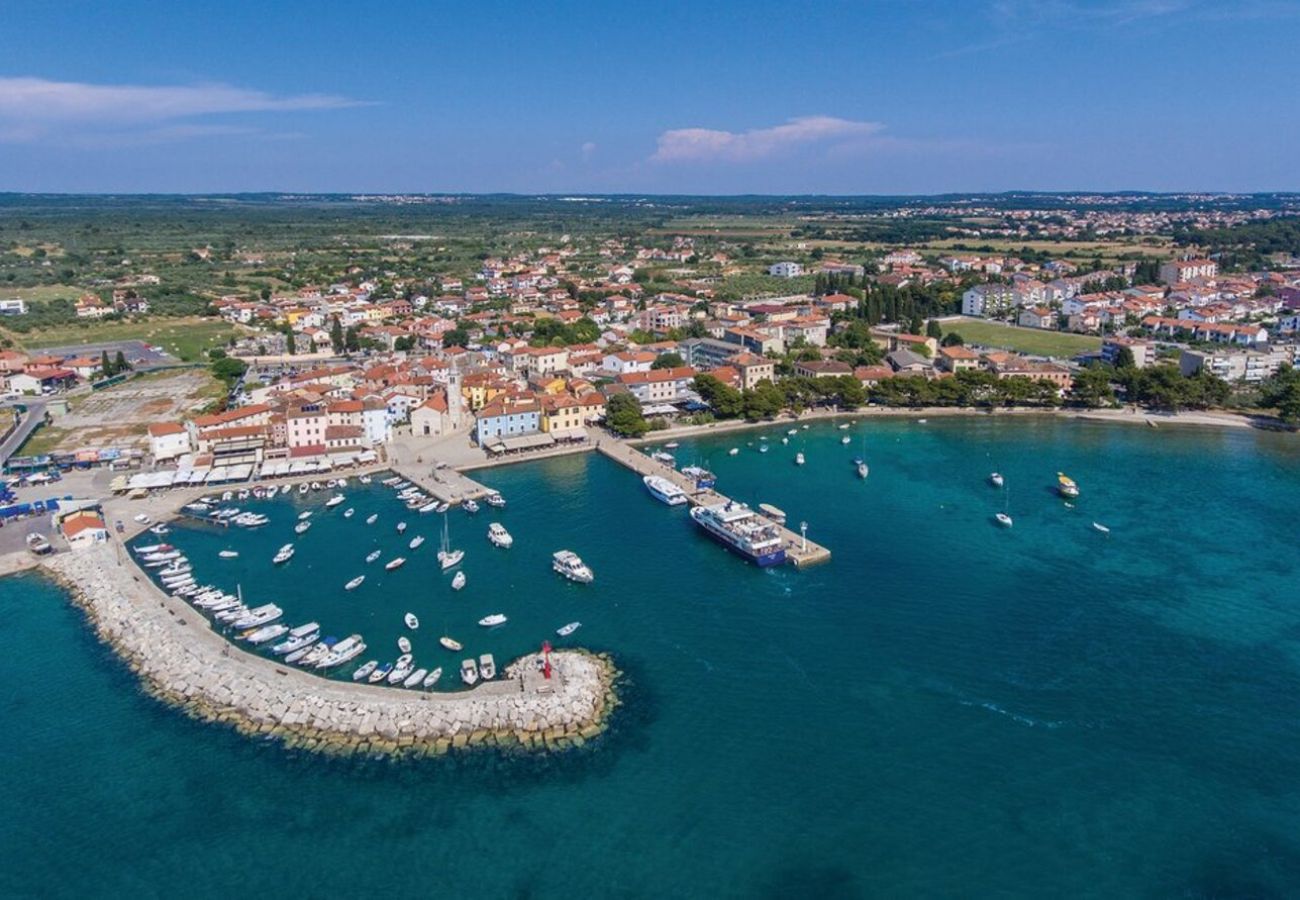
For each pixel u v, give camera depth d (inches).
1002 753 4648.1
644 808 4269.2
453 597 6417.3
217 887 3853.3
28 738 4817.9
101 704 5132.9
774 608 6225.4
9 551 7273.6
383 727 4785.9
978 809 4252.0
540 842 4069.9
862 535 7549.2
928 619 6048.2
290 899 3784.5
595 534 7657.5
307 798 4357.8
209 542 7480.3
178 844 4087.1
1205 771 4495.6
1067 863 3922.2
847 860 3951.8
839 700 5113.2
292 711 4933.6
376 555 7101.4
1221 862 3919.8
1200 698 5103.3
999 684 5260.8
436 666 5418.3
